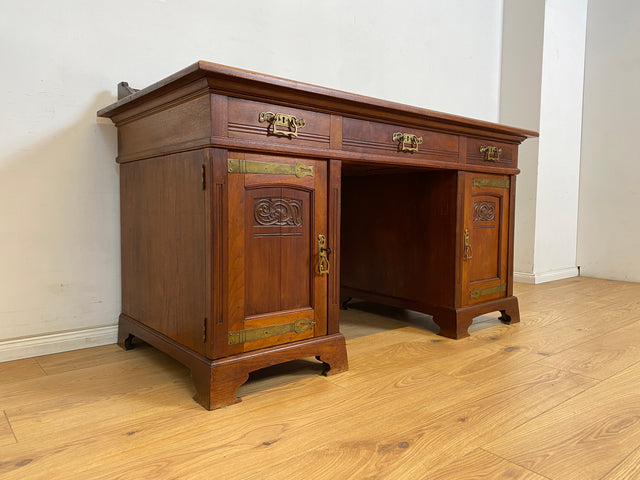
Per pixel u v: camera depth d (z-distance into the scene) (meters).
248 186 1.37
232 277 1.35
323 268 1.55
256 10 2.28
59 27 1.75
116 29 1.87
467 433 1.17
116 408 1.31
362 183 2.47
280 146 1.41
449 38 3.28
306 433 1.17
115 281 1.94
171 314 1.53
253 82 1.29
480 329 2.20
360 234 2.49
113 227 1.92
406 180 2.24
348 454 1.07
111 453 1.07
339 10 2.64
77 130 1.81
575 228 3.86
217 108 1.28
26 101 1.70
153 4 1.95
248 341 1.40
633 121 3.57
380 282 2.39
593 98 3.78
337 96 1.47
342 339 1.61
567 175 3.75
